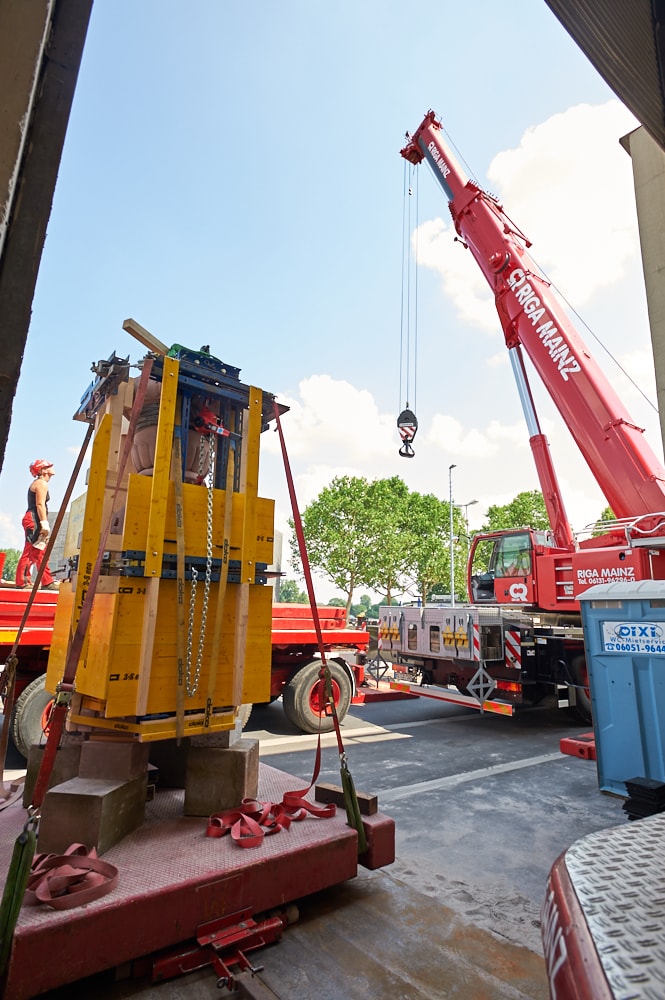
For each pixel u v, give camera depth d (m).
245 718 3.83
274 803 3.11
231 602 3.00
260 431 3.22
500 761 5.91
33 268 0.92
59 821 2.42
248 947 2.35
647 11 1.54
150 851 2.47
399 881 3.10
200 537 2.86
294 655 7.62
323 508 37.66
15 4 0.93
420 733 7.47
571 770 5.55
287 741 6.90
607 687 4.72
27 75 0.92
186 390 3.04
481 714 9.15
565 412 7.27
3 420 0.87
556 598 7.92
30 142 0.94
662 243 2.51
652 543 6.23
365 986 2.19
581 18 1.62
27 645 5.80
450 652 8.36
